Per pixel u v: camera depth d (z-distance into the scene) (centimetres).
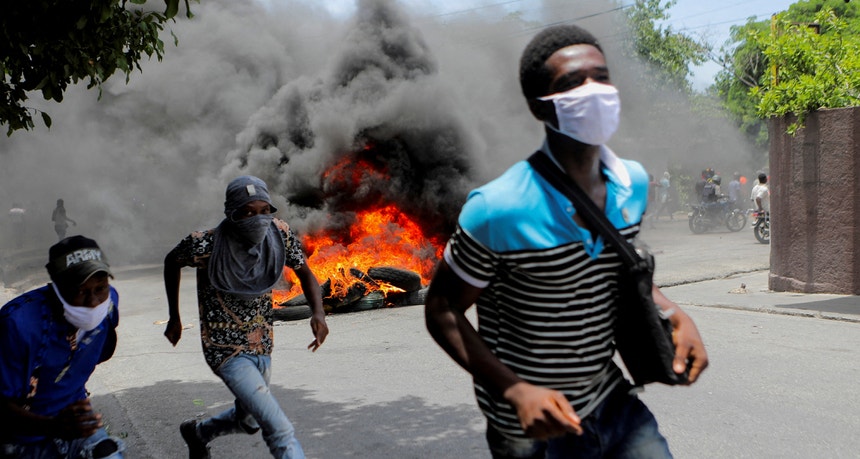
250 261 368
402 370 651
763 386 543
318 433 488
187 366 727
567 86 187
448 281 198
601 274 194
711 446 429
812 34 941
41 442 271
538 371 199
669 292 995
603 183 202
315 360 711
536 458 212
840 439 432
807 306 832
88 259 259
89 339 272
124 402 594
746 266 1212
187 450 470
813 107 909
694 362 207
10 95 487
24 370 256
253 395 358
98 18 441
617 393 218
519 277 193
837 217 893
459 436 468
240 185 361
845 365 593
